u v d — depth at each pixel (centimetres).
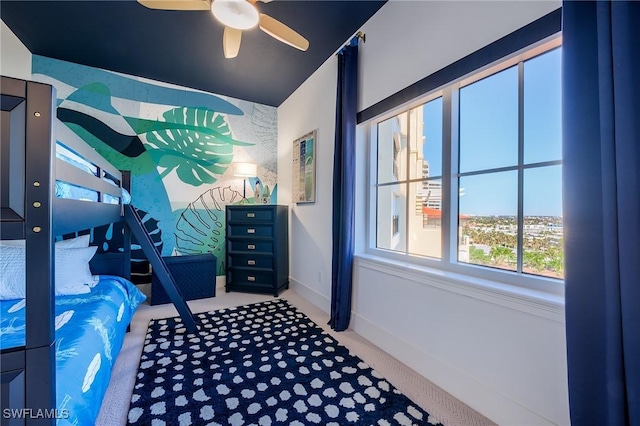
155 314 286
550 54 133
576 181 100
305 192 337
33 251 76
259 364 193
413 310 189
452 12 165
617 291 89
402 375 181
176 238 364
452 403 154
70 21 236
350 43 243
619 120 88
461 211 176
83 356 121
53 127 79
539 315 124
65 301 183
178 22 237
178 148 363
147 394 160
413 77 191
